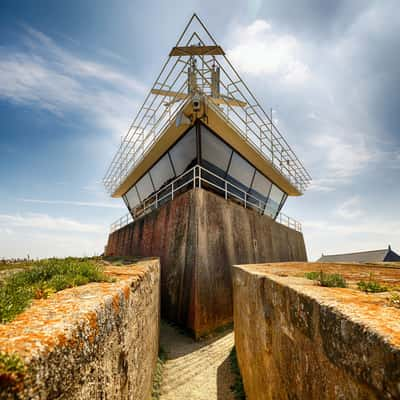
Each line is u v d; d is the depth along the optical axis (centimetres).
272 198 2123
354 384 122
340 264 642
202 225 1000
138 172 1936
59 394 126
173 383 581
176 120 1260
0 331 137
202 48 1138
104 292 252
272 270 469
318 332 168
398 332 108
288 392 231
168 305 1031
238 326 623
